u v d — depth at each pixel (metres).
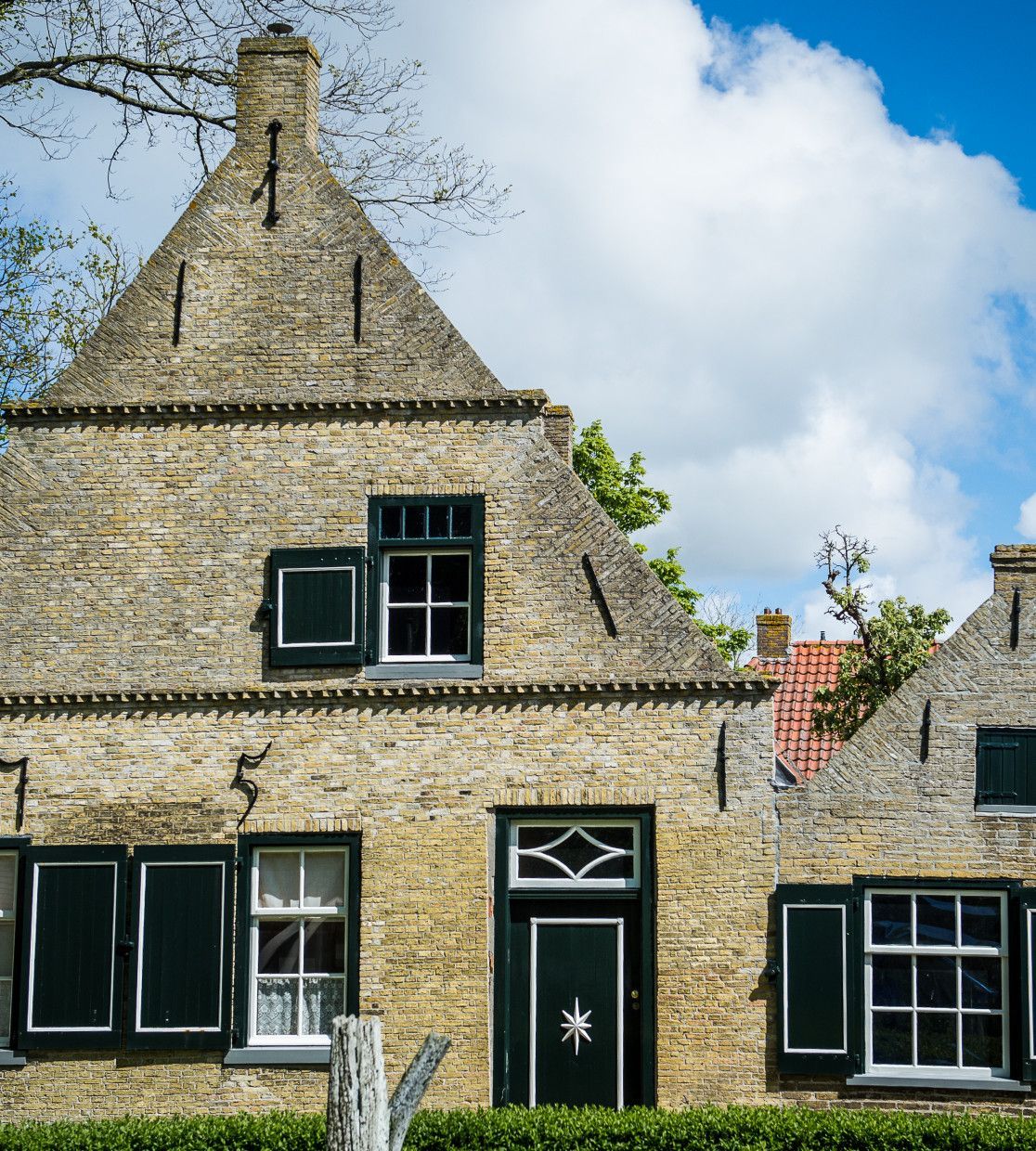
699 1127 12.73
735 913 14.27
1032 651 14.59
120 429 15.60
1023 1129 12.68
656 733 14.58
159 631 15.20
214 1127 12.88
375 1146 8.98
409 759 14.74
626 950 14.43
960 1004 14.16
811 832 14.40
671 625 14.72
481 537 15.07
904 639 20.89
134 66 20.72
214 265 15.87
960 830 14.34
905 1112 13.43
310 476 15.35
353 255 15.78
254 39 16.36
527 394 15.24
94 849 14.76
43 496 15.54
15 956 14.81
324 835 14.70
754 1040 14.10
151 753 14.95
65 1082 14.47
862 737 14.55
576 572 14.93
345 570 15.09
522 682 14.69
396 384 15.45
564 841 14.65
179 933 14.60
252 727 14.92
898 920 14.36
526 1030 14.40
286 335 15.66
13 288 24.00
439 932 14.46
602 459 28.66
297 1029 14.59
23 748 15.04
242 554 15.28
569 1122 12.82
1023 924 14.09
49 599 15.33
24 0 19.91
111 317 15.80
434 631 15.09
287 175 16.05
